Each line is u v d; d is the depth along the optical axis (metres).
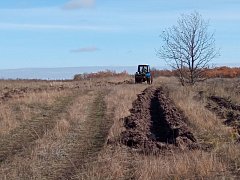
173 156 12.20
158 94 35.50
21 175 11.21
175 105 26.19
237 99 29.19
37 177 11.05
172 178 10.39
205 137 16.00
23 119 21.09
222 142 14.60
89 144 15.20
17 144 15.48
